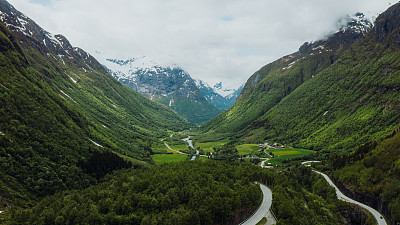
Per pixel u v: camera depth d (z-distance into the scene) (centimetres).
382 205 15600
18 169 14700
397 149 18588
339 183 19650
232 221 12200
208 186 14138
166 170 17638
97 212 11538
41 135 18625
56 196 14050
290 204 12950
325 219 13750
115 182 15950
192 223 11031
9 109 18012
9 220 10856
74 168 17650
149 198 12375
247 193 13800
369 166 19150
